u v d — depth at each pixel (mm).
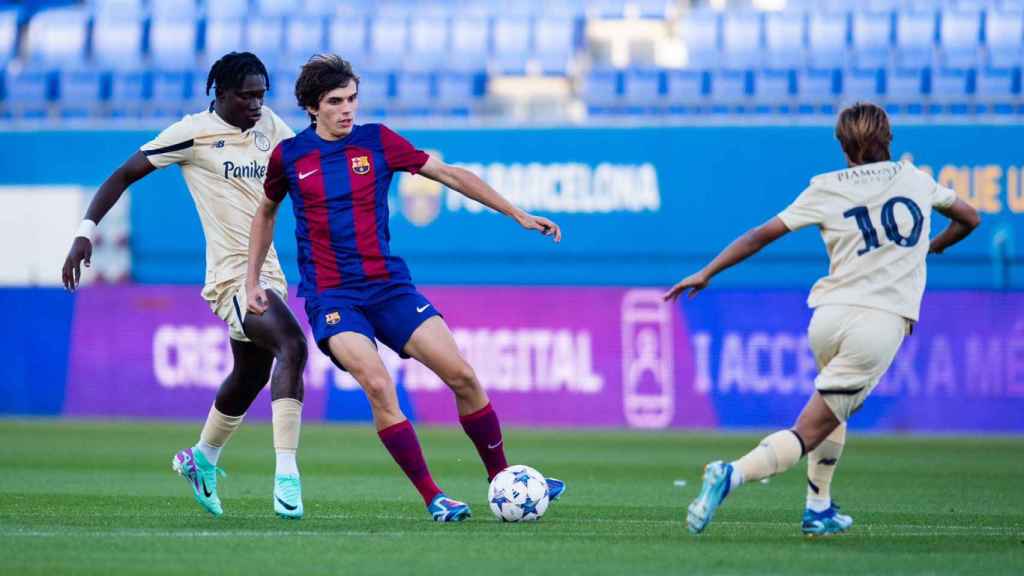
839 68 75438
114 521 25094
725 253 21828
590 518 26688
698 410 65438
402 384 66500
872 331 20922
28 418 68625
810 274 66625
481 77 77438
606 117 74125
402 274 24641
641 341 65938
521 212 24562
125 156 70125
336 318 24047
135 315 68812
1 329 70000
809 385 64750
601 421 65938
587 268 67938
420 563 19062
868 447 54031
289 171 24297
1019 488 36156
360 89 77000
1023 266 65188
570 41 79875
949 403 63875
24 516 26219
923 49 77812
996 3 79562
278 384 24812
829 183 21562
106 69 78812
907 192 21391
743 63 78375
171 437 55562
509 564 19000
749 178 67125
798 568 18828
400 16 81250
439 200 68438
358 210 24234
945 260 65750
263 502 30125
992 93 74312
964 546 21688
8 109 76562
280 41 80750
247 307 24531
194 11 84688
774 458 20984
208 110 26750
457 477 38844
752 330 65250
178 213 69625
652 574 18125
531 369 66500
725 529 24391
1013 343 63688
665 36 81812
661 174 67500
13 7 85188
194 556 19719
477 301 66938
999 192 65375
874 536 23141
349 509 28469
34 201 70312
